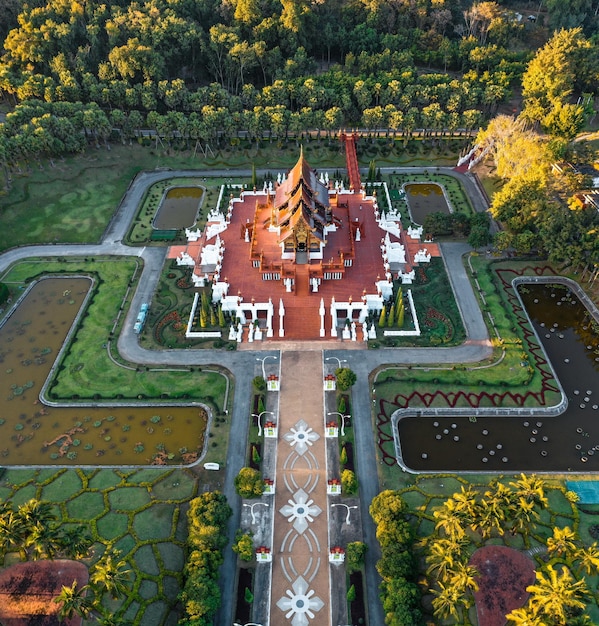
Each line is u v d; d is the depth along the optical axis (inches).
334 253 4933.6
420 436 3754.9
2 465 3590.1
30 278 5108.3
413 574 2864.2
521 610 2507.4
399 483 3432.6
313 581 2987.2
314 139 6998.0
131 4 7746.1
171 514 3262.8
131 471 3513.8
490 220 5684.1
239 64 7263.8
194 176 6574.8
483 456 3619.6
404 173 6579.7
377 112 6579.7
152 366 4247.0
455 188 6289.4
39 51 6870.1
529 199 5054.1
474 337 4443.9
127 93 6717.5
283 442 3671.3
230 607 2891.2
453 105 6658.5
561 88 6569.9
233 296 4601.4
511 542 3105.3
